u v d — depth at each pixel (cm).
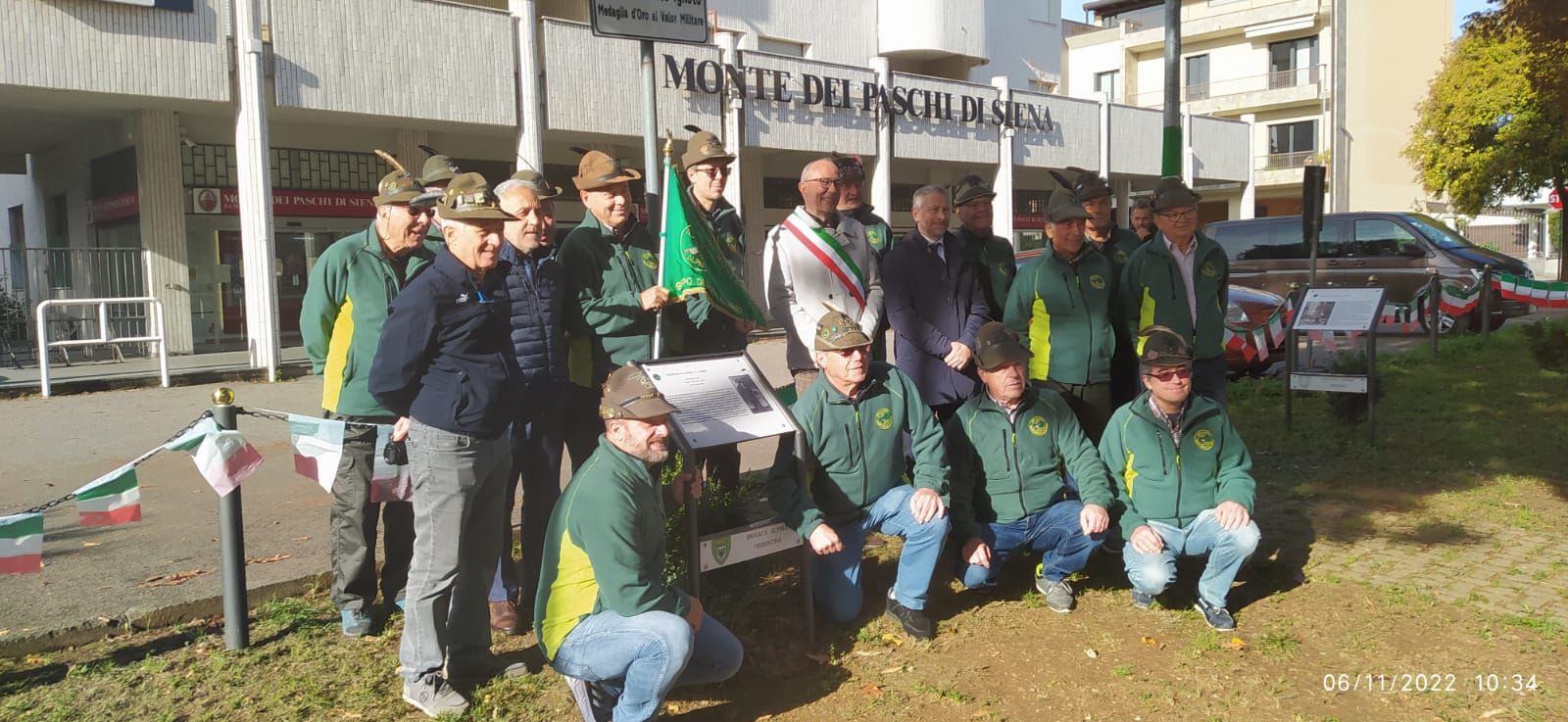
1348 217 1628
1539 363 1122
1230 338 1091
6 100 1298
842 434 444
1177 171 951
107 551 536
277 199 1567
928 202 535
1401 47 3884
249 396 1134
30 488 693
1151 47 4281
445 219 352
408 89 1452
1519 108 2270
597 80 1664
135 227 1511
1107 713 380
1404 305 1431
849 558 455
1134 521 474
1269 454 763
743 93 1833
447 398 359
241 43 1288
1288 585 503
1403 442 771
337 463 404
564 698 389
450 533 368
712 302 456
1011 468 476
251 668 408
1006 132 2316
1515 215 4869
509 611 447
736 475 506
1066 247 549
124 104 1345
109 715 370
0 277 1480
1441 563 523
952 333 543
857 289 524
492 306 366
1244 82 4038
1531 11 960
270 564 512
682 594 360
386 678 402
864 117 2052
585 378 469
